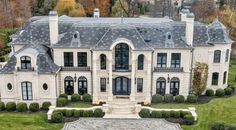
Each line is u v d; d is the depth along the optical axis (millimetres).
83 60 57656
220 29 61188
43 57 55344
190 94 58594
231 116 51250
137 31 57094
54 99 55188
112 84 56906
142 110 52219
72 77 57500
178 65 57562
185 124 50000
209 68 60719
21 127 47656
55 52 57156
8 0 116750
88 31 58719
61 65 57688
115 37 56000
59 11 112500
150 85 56562
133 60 54938
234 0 128000
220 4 125000
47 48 58500
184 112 51594
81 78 57656
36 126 48406
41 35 59906
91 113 51969
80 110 52000
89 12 122312
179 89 57875
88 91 58062
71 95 57438
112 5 124812
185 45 56750
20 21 113750
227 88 61344
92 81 57219
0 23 108500
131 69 56031
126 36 56125
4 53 89500
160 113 51656
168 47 56375
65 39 57906
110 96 56281
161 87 57906
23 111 53438
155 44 56812
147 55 55156
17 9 116438
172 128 48625
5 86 55031
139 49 54594
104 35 56719
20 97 54781
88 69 57281
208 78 61344
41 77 54375
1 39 93438
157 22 61031
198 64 58781
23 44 59094
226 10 106562
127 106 55094
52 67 55156
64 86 58031
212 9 114750
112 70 56344
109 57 54969
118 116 52219
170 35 57062
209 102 57000
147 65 55719
